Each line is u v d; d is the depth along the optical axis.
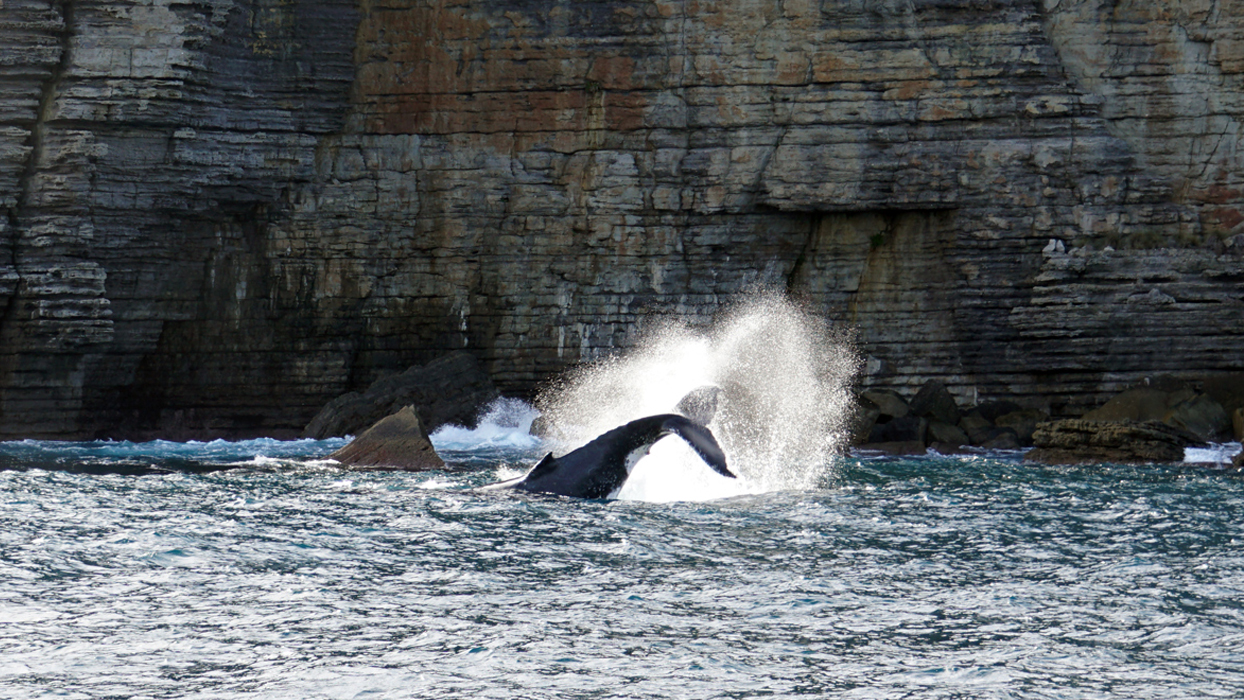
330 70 122.38
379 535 48.47
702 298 124.81
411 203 124.88
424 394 118.00
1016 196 119.81
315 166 123.50
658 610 36.16
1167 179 120.19
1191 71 120.44
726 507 58.22
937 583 40.50
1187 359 116.25
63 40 111.56
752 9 122.25
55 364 113.00
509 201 125.00
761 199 123.06
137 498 59.78
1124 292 116.81
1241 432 103.25
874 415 110.06
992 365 121.12
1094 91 121.25
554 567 42.44
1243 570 43.12
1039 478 77.38
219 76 116.69
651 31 123.44
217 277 120.69
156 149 114.25
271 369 122.62
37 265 111.25
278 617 34.56
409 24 124.38
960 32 120.38
